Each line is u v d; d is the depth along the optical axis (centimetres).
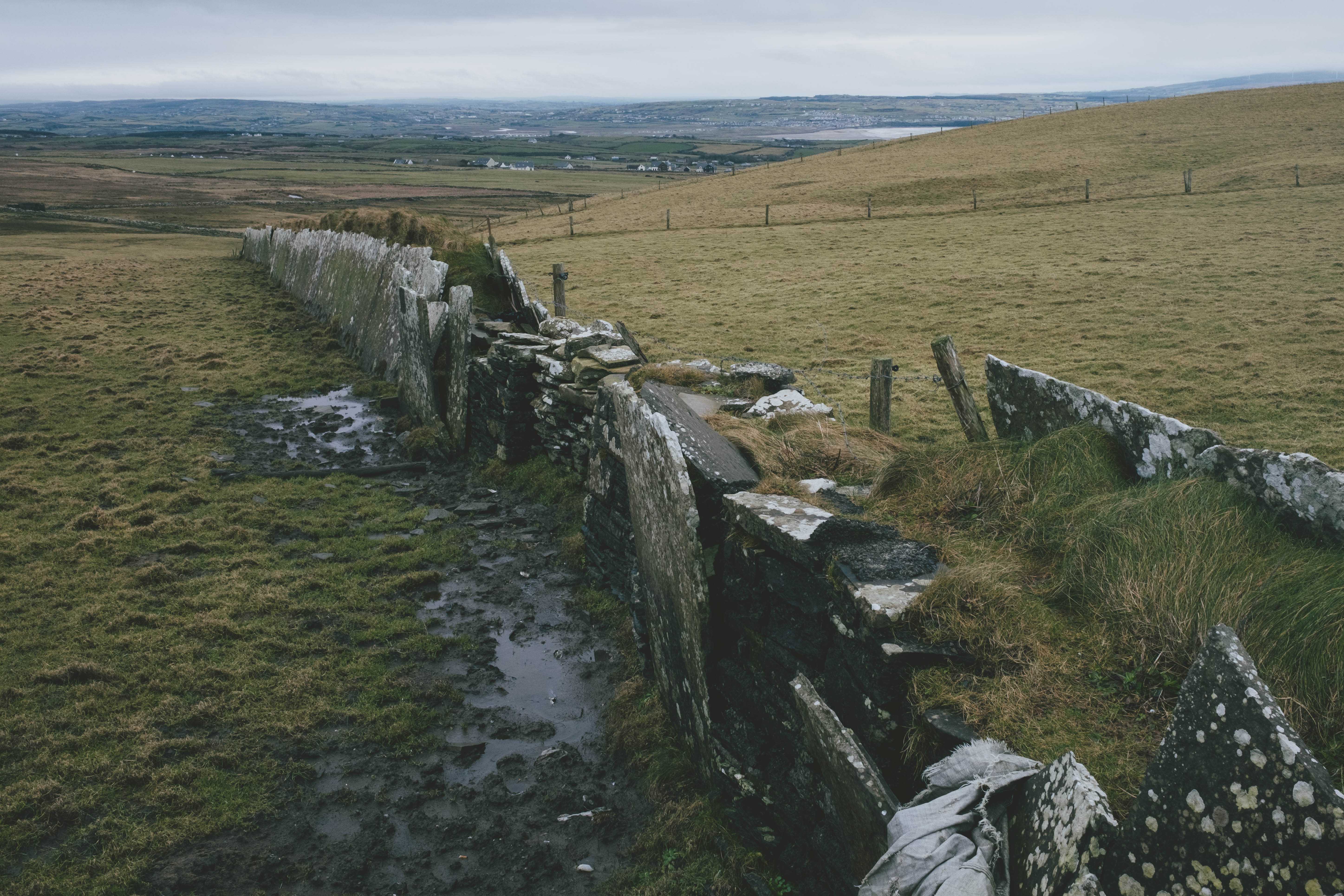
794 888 553
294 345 2444
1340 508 459
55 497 1277
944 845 352
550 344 1434
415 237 2486
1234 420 1359
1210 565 467
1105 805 318
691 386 1040
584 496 1248
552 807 681
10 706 771
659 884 588
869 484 717
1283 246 2792
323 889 597
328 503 1332
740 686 625
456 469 1525
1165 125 6700
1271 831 262
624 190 14062
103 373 2038
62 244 5041
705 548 659
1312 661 395
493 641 934
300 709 788
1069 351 1872
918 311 2397
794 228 4397
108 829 633
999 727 416
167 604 973
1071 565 523
